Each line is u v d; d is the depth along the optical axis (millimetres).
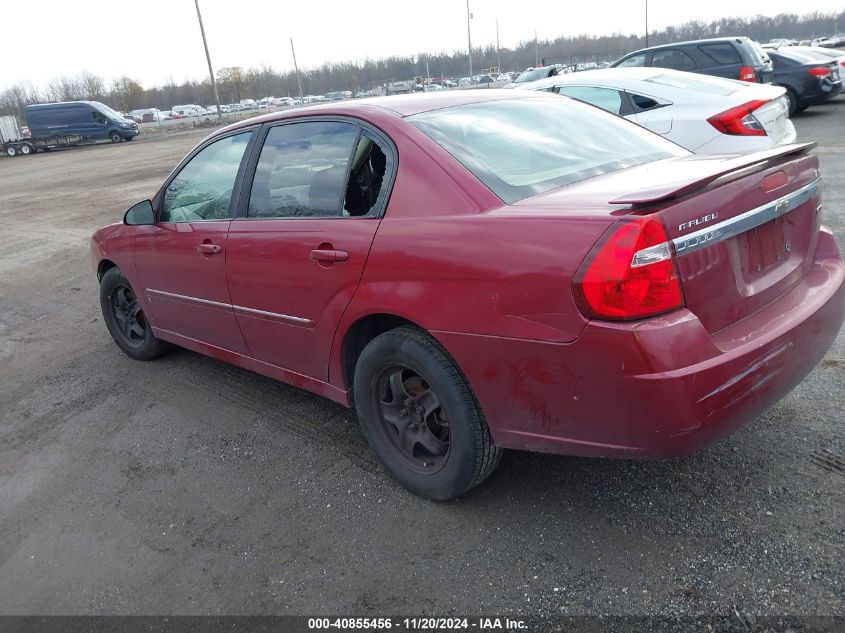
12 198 16922
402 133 2836
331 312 2990
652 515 2646
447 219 2537
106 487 3375
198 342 4191
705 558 2393
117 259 4590
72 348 5570
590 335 2119
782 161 2564
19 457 3801
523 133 3051
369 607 2381
